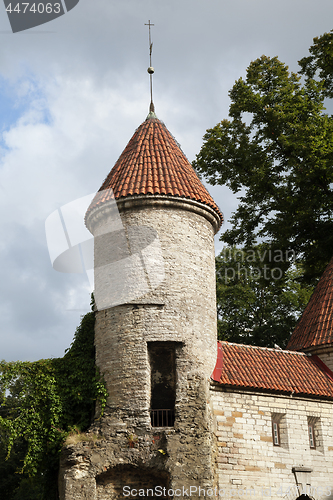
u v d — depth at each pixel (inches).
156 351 856.9
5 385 842.2
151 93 1081.4
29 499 1536.7
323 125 1357.0
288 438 874.1
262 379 892.0
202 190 943.7
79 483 749.3
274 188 1414.9
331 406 938.7
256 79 1422.2
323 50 1430.9
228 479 801.6
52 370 860.6
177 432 769.6
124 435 779.4
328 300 1090.1
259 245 1477.6
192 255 890.7
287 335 1455.5
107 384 822.5
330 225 1362.0
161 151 973.8
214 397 842.2
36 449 812.0
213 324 894.4
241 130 1427.2
